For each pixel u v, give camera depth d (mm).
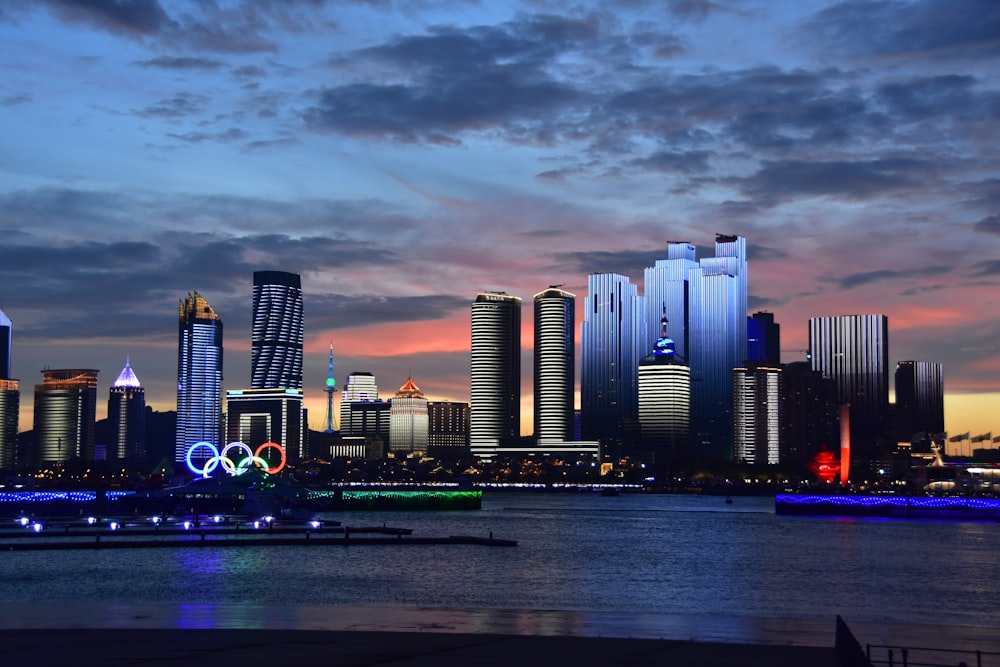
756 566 196250
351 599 134875
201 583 150375
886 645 63688
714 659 56250
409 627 66375
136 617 69750
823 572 185250
